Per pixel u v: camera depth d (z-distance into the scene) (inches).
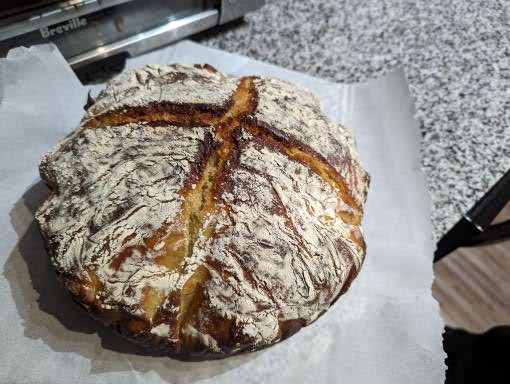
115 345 9.8
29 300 10.1
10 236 11.0
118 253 9.0
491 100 16.0
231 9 16.5
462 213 13.4
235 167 9.6
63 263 9.1
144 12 14.8
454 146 14.7
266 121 10.4
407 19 18.8
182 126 10.1
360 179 11.5
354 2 19.4
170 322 8.9
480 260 20.6
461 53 17.5
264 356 10.2
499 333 17.5
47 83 13.1
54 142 12.6
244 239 9.1
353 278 10.4
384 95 15.1
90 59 14.5
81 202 9.5
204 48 15.9
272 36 17.7
